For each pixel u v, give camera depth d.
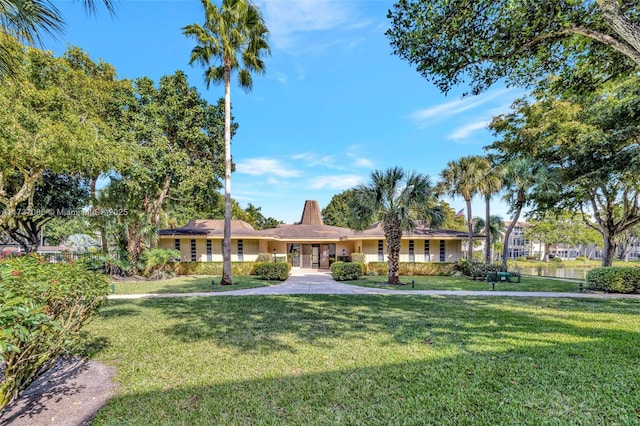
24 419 3.00
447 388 3.52
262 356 4.60
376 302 9.10
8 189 15.04
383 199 13.45
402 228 13.69
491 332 5.80
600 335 5.58
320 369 4.11
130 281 15.07
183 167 15.53
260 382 3.74
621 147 13.57
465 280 15.73
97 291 3.93
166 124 15.94
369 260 20.39
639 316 7.19
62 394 3.50
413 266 19.03
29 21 3.29
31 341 2.58
